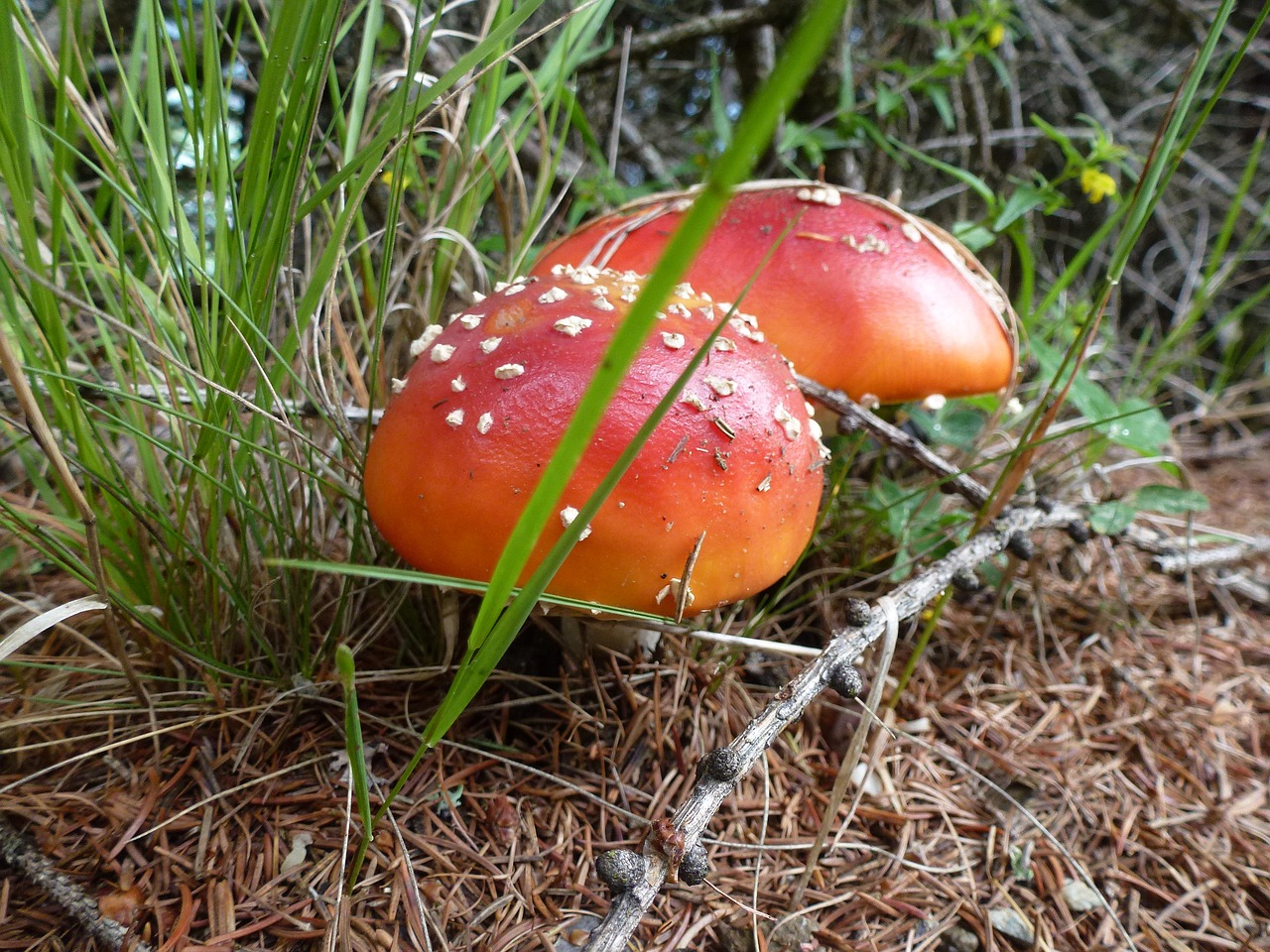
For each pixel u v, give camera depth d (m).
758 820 0.23
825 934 0.21
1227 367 0.53
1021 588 0.32
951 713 0.27
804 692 0.19
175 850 0.20
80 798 0.21
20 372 0.16
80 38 0.21
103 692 0.22
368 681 0.24
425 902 0.20
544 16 0.45
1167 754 0.27
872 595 0.29
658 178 0.52
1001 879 0.23
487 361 0.20
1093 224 0.67
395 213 0.22
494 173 0.28
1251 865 0.24
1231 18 0.66
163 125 0.23
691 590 0.20
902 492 0.29
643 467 0.19
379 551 0.25
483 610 0.15
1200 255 0.58
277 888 0.20
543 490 0.14
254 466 0.22
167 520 0.21
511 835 0.21
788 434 0.21
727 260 0.27
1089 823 0.24
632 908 0.16
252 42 0.43
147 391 0.26
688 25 0.45
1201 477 0.49
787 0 0.43
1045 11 0.56
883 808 0.24
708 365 0.21
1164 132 0.21
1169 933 0.22
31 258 0.20
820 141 0.39
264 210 0.20
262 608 0.24
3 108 0.19
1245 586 0.33
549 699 0.24
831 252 0.26
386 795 0.22
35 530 0.20
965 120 0.57
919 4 0.53
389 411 0.22
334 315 0.25
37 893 0.19
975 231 0.33
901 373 0.26
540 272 0.29
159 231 0.20
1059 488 0.33
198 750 0.22
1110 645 0.31
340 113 0.22
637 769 0.23
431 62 0.34
